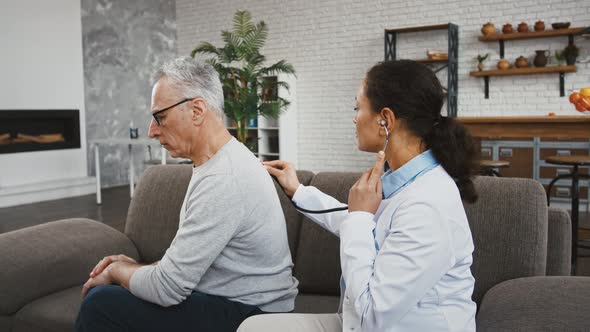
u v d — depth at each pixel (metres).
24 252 1.82
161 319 1.33
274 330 1.15
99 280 1.46
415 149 1.09
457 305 1.03
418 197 0.99
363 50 7.48
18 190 6.29
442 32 6.94
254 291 1.38
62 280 1.89
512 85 6.57
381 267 0.96
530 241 1.54
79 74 7.23
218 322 1.34
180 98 1.37
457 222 1.00
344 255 1.02
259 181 1.37
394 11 7.21
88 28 7.47
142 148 8.36
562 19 6.20
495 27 6.60
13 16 6.43
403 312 0.95
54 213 5.77
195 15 8.86
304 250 1.88
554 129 5.45
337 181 1.86
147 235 2.11
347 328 1.02
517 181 1.63
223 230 1.29
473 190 1.09
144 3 8.36
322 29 7.76
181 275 1.27
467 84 6.85
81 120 7.29
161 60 8.73
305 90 7.98
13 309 1.76
